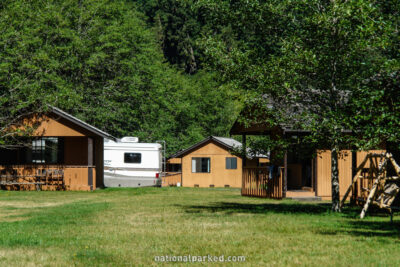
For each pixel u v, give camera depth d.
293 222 12.44
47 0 37.97
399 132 12.32
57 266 7.33
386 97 13.46
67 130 28.17
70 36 36.62
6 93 28.78
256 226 11.59
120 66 41.28
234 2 15.68
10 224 12.23
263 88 14.71
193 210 16.03
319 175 22.52
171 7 79.81
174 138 50.59
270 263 7.44
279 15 15.37
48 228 11.43
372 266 7.24
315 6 15.05
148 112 45.91
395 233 10.61
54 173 28.27
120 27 42.19
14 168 28.80
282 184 22.33
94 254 8.12
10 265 7.38
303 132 21.81
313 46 15.02
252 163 28.83
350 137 13.47
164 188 31.88
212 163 40.69
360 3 12.91
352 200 18.20
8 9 32.50
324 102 15.20
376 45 13.02
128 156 32.16
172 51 79.69
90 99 38.84
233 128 26.47
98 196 23.75
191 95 57.72
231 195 25.66
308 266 7.25
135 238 9.82
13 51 30.47
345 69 14.59
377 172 14.76
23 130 28.16
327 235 10.23
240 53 15.39
